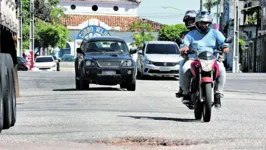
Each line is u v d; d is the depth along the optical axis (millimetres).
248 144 13250
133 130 15594
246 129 15945
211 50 18078
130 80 33156
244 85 41938
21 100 26594
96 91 32344
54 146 12883
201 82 17234
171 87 37812
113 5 138500
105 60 32969
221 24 118562
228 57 101125
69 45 132625
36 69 77250
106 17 137750
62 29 115625
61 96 28641
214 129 15906
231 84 43156
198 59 17422
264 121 18109
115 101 25625
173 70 48938
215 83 17750
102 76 32812
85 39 35938
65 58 122500
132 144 13172
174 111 21406
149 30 138875
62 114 19938
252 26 111750
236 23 84188
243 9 107312
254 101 26734
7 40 18391
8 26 17234
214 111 21453
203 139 13977
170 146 12906
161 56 49469
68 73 57719
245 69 110625
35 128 16047
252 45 104062
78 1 136750
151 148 12609
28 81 44000
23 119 18344
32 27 83812
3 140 13773
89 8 137500
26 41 105125
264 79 51031
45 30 112625
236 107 23297
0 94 14844
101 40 34719
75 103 24641
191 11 18625
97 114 19906
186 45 17938
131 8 139250
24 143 13320
